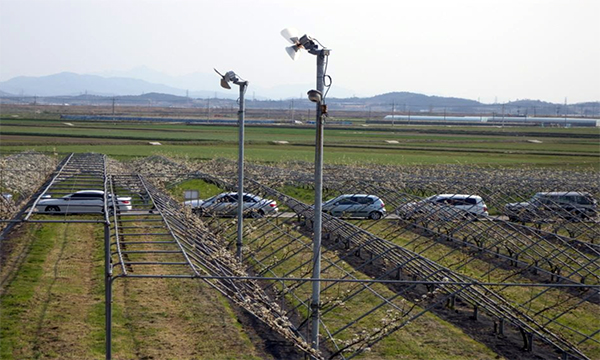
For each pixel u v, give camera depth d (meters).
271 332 23.19
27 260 31.03
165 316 24.17
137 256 32.81
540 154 101.81
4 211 33.72
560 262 32.19
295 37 17.81
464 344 22.81
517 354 22.11
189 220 31.25
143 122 176.88
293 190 57.78
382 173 58.19
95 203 45.34
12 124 142.50
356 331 23.45
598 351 22.81
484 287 24.41
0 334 20.95
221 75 28.89
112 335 21.75
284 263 32.50
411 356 21.55
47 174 48.94
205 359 20.20
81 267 30.61
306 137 132.38
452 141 129.75
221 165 59.19
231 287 26.47
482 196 49.19
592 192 50.91
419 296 28.00
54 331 21.67
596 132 176.50
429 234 42.91
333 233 38.00
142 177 40.91
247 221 40.50
